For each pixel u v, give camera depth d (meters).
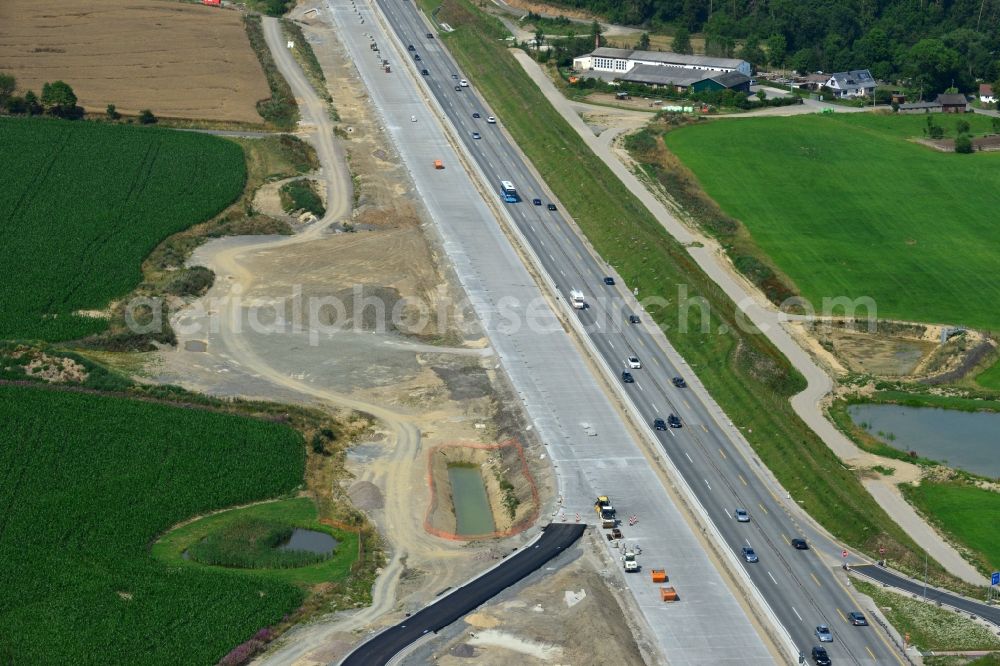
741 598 162.38
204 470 185.38
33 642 146.88
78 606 153.62
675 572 167.00
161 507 176.38
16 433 189.50
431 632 151.62
